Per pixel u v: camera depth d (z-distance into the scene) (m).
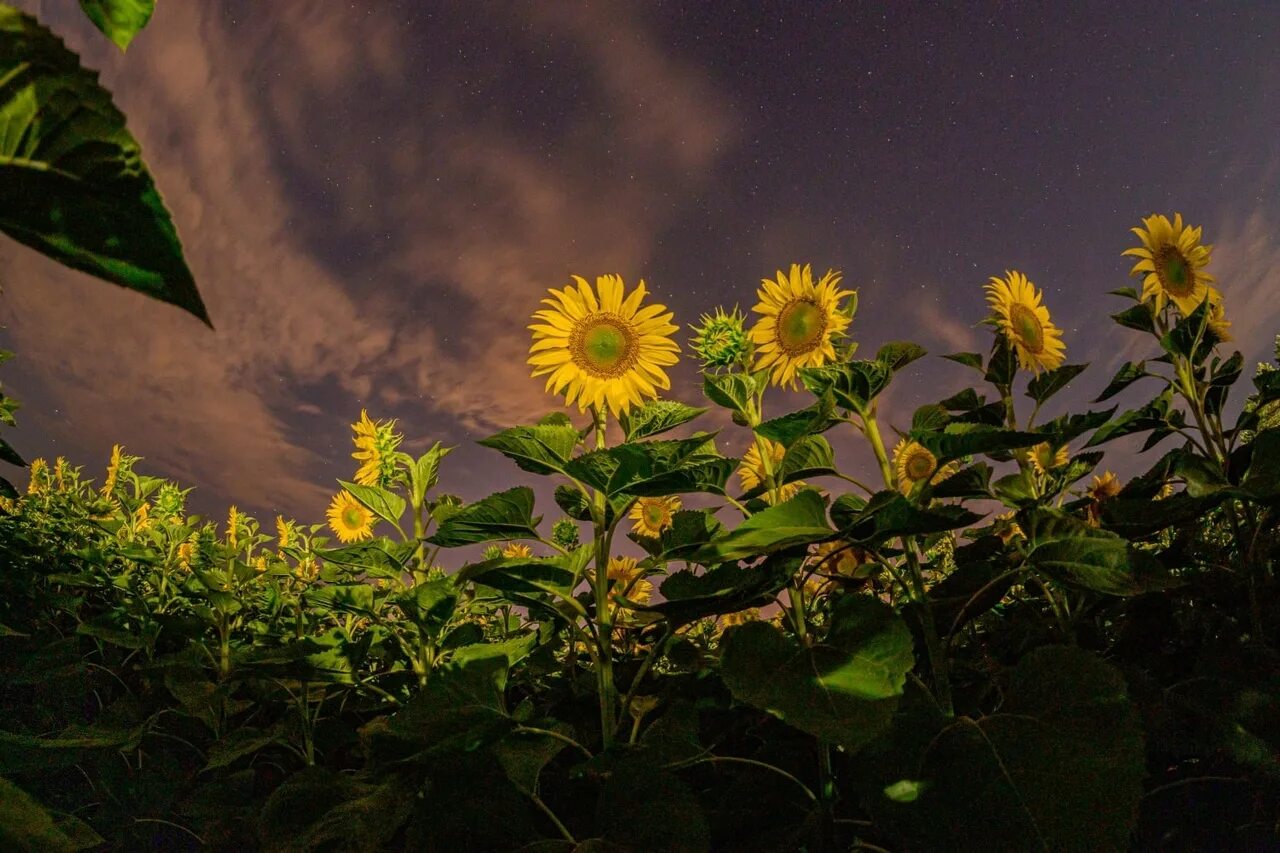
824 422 1.54
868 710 1.03
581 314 1.75
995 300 1.88
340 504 3.69
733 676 1.13
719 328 1.83
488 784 1.23
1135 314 2.12
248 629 2.83
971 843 1.00
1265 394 1.84
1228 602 1.77
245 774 1.99
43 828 0.52
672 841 1.08
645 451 1.28
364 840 1.32
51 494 4.29
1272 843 1.37
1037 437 1.28
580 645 2.41
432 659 1.89
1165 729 1.42
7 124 0.39
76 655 2.53
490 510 1.45
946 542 2.56
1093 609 1.79
